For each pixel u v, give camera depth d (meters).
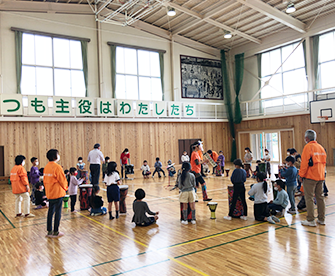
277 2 15.53
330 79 17.00
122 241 5.00
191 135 19.78
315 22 17.14
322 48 17.34
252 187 6.00
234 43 21.30
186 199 5.89
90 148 15.73
